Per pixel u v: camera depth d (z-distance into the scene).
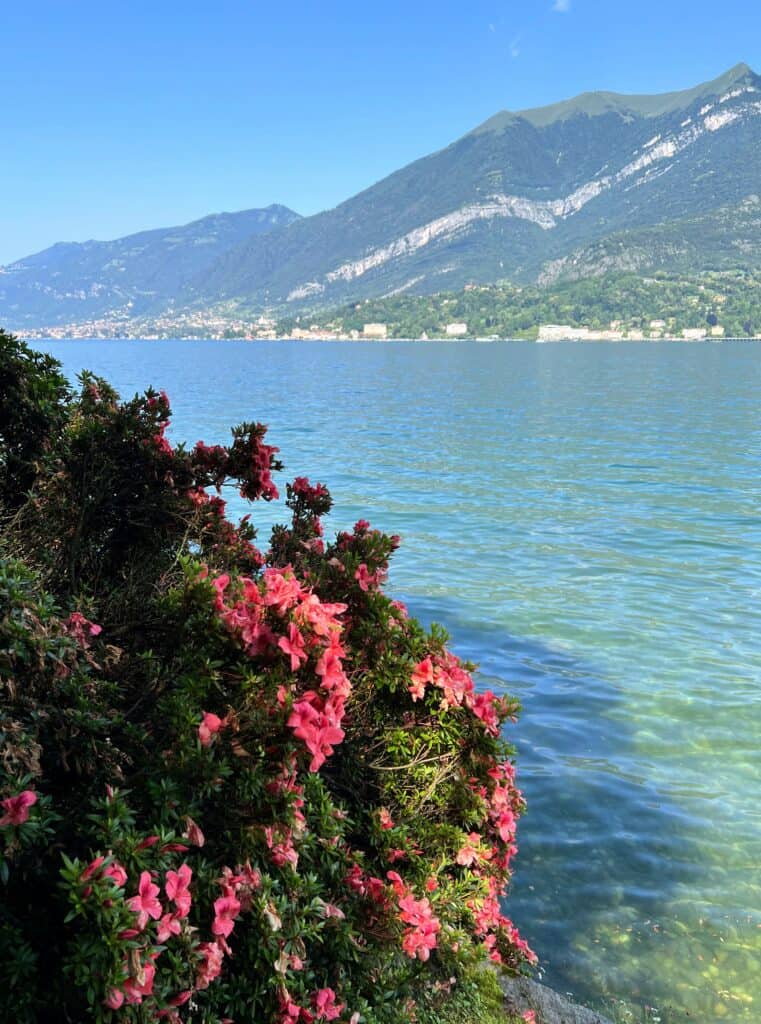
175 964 2.60
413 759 4.34
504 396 70.31
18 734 2.55
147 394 4.65
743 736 8.55
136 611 3.93
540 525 19.67
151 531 4.58
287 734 3.02
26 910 2.68
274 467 4.93
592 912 5.73
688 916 5.70
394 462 30.78
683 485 25.72
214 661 3.21
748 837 6.70
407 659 4.21
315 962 3.37
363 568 4.25
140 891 2.44
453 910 4.22
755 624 12.29
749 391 76.75
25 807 2.40
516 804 4.70
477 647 11.20
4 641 2.70
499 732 4.38
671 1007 4.86
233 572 4.00
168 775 2.92
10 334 4.78
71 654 2.95
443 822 4.36
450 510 21.52
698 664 10.59
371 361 169.00
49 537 4.25
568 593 13.88
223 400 62.91
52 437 4.50
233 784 3.07
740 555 16.69
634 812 7.06
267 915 2.91
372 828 4.00
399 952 3.74
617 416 51.69
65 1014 2.51
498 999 4.26
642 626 12.15
